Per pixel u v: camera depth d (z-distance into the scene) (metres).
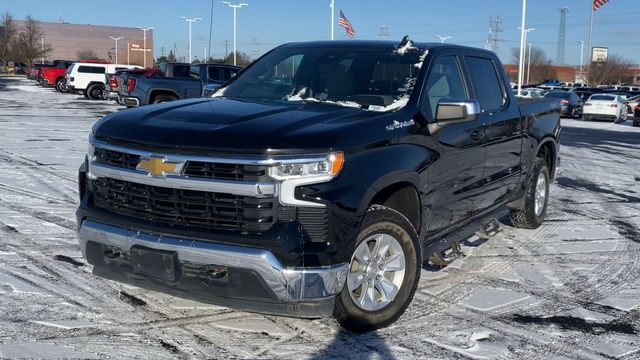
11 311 4.48
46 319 4.37
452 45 5.67
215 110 4.42
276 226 3.74
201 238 3.81
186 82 19.25
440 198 4.98
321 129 3.98
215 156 3.79
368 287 4.28
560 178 11.95
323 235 3.81
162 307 4.69
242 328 4.38
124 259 4.14
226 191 3.76
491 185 5.94
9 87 43.03
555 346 4.32
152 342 4.10
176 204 3.92
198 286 3.86
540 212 7.73
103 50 111.25
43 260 5.66
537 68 91.25
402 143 4.46
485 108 5.91
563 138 20.81
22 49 84.00
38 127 17.14
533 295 5.36
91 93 32.06
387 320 4.41
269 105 4.70
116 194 4.21
